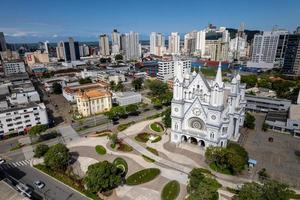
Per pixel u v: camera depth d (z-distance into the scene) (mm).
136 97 182250
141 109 170125
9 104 150625
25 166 99188
